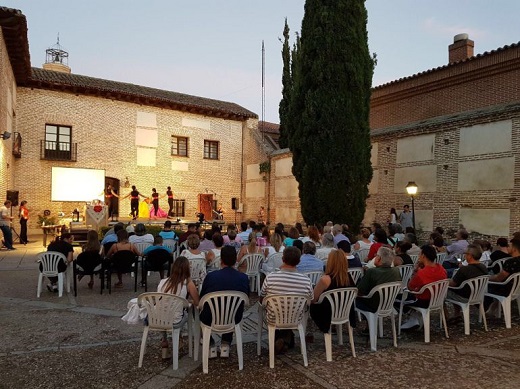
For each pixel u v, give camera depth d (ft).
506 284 20.86
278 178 79.92
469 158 47.03
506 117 43.52
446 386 13.96
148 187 79.82
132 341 18.47
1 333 19.38
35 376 14.79
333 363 16.03
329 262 16.80
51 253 26.14
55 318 21.83
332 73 47.52
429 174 51.57
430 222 51.11
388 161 57.21
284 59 80.79
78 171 72.02
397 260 22.65
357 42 47.93
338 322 16.49
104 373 15.06
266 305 15.70
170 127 82.84
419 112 66.44
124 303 25.05
